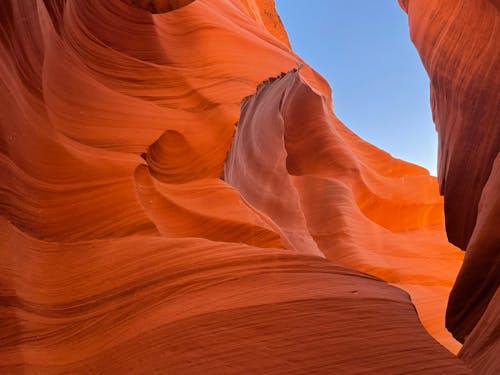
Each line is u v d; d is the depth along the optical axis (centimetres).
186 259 404
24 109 446
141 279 374
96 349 313
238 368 283
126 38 789
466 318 733
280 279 390
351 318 334
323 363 287
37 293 337
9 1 450
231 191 736
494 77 883
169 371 283
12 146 394
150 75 780
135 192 520
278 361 288
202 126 779
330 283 390
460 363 294
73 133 544
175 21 938
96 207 465
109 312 345
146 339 312
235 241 657
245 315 331
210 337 309
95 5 744
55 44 584
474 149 977
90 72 675
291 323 324
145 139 654
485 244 618
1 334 285
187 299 354
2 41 428
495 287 653
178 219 619
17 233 360
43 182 436
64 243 407
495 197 597
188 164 724
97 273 380
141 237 446
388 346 305
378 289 392
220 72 898
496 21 848
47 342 309
